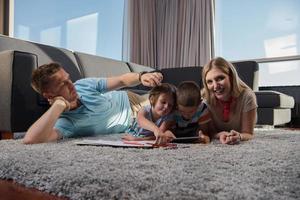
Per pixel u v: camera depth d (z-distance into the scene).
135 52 3.90
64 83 1.34
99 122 1.54
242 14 3.91
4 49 1.83
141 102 1.80
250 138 1.31
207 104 1.36
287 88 3.39
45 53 2.04
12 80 1.44
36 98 1.52
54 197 0.58
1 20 2.96
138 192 0.52
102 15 3.81
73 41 3.52
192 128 1.28
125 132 1.64
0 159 0.79
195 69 3.08
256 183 0.56
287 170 0.66
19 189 0.64
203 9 3.84
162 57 4.12
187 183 0.55
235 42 3.97
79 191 0.55
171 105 1.25
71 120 1.42
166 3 4.12
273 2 3.73
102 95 1.59
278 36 3.73
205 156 0.83
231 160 0.77
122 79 1.51
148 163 0.73
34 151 0.92
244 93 1.36
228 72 1.31
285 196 0.49
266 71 3.78
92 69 2.44
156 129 1.17
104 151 0.92
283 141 1.28
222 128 1.41
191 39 3.90
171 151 0.93
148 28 4.07
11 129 1.45
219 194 0.49
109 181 0.57
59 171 0.66
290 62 3.64
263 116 2.53
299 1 3.58
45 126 1.20
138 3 3.98
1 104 1.47
